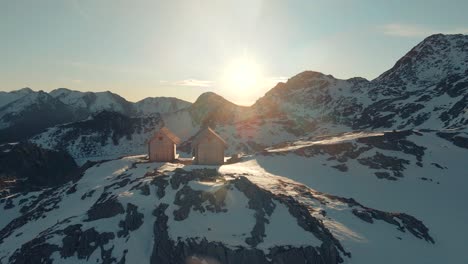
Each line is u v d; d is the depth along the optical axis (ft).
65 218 179.63
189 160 282.15
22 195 270.05
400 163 278.05
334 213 168.14
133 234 147.23
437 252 156.97
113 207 160.66
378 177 262.88
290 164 283.18
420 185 250.98
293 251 133.90
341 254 139.64
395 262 141.28
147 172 230.89
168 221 149.28
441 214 210.59
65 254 142.51
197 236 140.46
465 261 154.20
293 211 154.92
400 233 161.38
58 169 458.91
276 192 179.01
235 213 152.87
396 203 227.61
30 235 176.24
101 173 271.08
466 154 286.87
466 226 192.75
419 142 306.55
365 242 148.87
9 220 240.94
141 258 138.00
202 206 155.94
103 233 148.25
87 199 208.54
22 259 143.64
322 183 255.70
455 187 248.52
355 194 240.73
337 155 297.33
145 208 158.10
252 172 231.30
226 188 165.58
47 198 246.27
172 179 178.09
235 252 133.39
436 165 274.16
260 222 147.64
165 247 138.62
